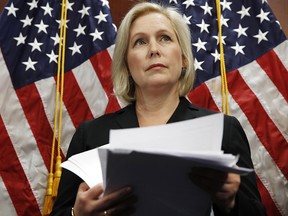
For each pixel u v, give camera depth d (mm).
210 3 2004
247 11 1976
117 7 2127
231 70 1891
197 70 1887
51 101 1878
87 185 1039
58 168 1722
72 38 1965
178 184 887
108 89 1885
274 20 1940
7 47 1907
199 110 1254
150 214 946
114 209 935
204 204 925
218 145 906
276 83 1854
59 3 2012
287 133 1798
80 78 1906
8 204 1759
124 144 893
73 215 1044
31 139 1823
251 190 1131
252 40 1933
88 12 1985
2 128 1821
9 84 1868
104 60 1920
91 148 1204
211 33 1952
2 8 2105
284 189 1749
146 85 1240
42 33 1952
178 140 910
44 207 1693
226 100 1831
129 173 861
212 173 874
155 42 1273
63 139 1843
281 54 1892
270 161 1770
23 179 1783
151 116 1263
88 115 1866
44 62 1919
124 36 1357
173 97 1274
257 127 1808
